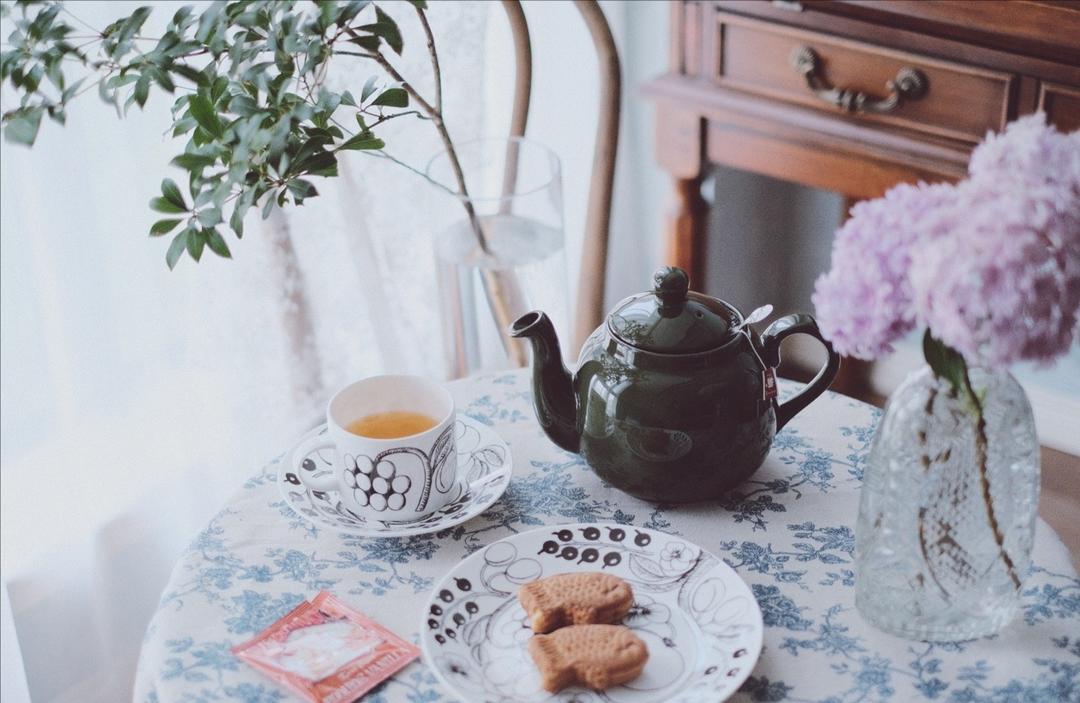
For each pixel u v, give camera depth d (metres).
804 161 1.51
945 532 0.76
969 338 0.66
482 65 1.67
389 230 1.66
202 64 1.34
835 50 1.41
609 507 0.95
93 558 1.45
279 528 0.94
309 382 1.63
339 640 0.81
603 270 1.76
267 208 0.90
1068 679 0.77
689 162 1.61
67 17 1.24
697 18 1.51
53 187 1.29
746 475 0.93
